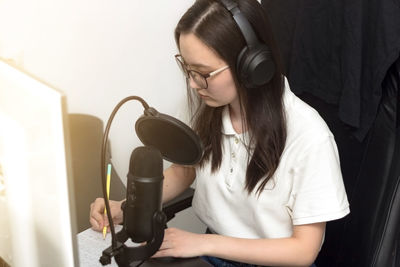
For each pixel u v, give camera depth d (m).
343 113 1.21
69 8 1.24
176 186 1.26
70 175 0.50
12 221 0.61
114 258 0.80
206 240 0.97
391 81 1.12
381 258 1.09
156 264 0.88
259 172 1.06
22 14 1.17
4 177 0.59
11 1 1.15
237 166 1.11
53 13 1.22
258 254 0.99
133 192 0.72
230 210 1.17
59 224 0.53
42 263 0.60
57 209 0.52
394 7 1.10
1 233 0.67
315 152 1.03
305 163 1.04
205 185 1.18
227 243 0.98
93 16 1.29
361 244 1.14
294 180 1.06
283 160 1.06
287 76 1.43
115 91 1.41
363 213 1.14
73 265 0.55
